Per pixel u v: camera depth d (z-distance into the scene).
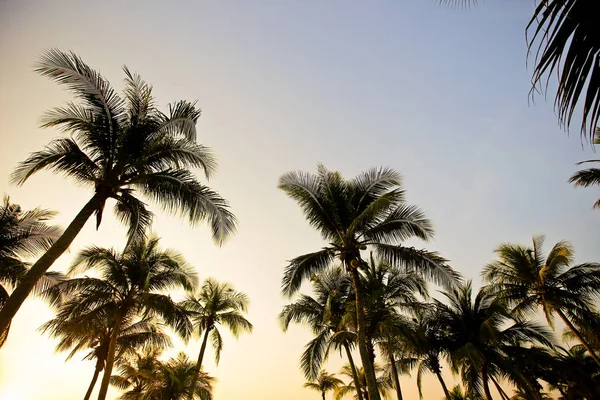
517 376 18.81
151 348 19.98
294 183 14.19
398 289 19.28
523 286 20.12
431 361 21.48
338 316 18.89
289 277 13.99
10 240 13.85
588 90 2.30
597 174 17.20
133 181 9.70
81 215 8.48
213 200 10.68
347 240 13.20
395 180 14.23
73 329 14.91
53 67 8.91
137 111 10.31
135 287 17.17
